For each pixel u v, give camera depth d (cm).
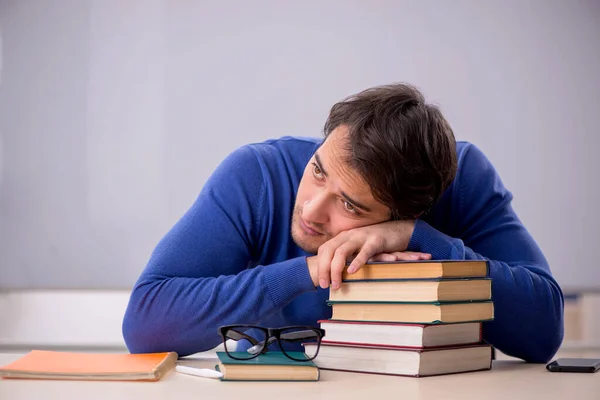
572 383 106
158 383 101
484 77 344
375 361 112
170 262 137
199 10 335
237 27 336
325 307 147
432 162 128
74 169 334
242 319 127
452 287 110
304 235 135
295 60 337
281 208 149
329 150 126
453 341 114
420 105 131
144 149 336
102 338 337
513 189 346
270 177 149
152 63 335
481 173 159
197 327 128
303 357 112
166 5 334
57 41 334
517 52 345
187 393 93
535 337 138
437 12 341
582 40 349
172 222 337
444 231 157
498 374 115
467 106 343
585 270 350
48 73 334
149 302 131
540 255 153
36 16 333
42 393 92
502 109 345
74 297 337
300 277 124
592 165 350
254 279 126
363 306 116
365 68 339
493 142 345
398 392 95
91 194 335
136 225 336
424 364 108
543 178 348
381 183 123
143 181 336
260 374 104
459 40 343
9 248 333
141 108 335
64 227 334
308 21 337
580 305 351
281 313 148
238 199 146
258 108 337
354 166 122
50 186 334
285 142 157
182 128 336
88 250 335
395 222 130
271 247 150
